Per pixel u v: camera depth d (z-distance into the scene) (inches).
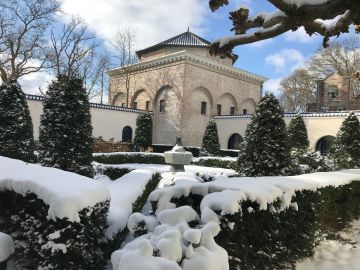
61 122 327.3
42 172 157.8
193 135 1148.5
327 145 904.3
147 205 287.9
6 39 1008.2
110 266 150.4
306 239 192.1
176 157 551.8
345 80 1427.2
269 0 101.3
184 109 1115.3
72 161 323.3
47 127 331.0
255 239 146.6
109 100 1439.5
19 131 379.2
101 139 863.7
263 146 346.6
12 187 144.3
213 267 98.9
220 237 123.4
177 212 123.0
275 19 113.7
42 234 124.2
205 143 896.9
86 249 127.0
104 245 150.0
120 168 477.7
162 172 533.0
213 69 1201.4
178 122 1116.5
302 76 1782.7
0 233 138.9
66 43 1188.5
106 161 689.0
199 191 152.6
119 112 1034.1
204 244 109.4
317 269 178.1
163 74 1181.1
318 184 215.5
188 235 103.5
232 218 126.5
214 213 123.2
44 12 1052.5
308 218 197.5
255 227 143.7
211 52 130.2
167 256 97.1
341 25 115.1
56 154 321.1
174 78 1141.1
